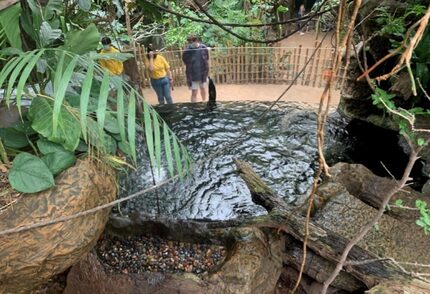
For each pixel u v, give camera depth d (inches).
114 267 92.1
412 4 116.5
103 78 45.4
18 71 45.6
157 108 196.9
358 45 149.6
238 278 85.9
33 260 51.9
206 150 156.6
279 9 227.1
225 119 180.4
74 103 59.0
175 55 232.1
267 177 140.2
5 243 50.0
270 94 227.3
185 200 128.6
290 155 152.3
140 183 132.6
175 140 58.9
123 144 60.1
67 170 54.7
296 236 95.1
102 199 59.6
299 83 237.3
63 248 53.1
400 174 140.7
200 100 222.1
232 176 139.8
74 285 91.0
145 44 239.8
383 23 125.0
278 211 102.0
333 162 149.3
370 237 98.6
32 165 52.9
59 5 64.2
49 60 59.1
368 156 151.6
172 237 99.9
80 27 87.3
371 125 162.9
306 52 222.8
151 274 88.4
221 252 95.8
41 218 51.2
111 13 124.3
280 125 173.0
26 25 60.4
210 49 215.0
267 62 236.7
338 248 89.6
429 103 124.4
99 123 42.9
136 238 100.3
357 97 161.2
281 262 97.4
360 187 122.0
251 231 96.7
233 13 241.0
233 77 243.3
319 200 111.2
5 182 55.6
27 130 59.1
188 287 84.9
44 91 60.1
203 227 100.2
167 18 229.5
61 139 54.2
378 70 146.6
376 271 84.3
